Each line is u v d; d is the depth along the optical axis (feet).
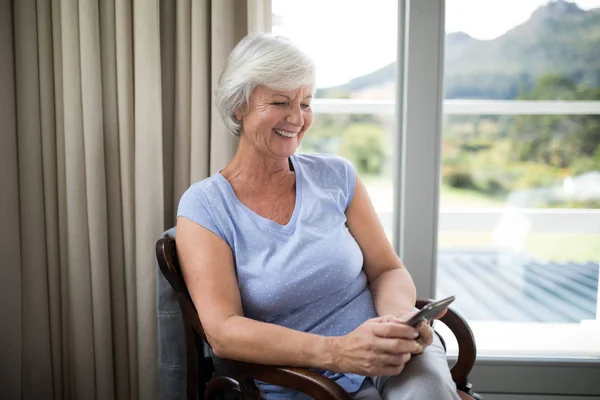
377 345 3.00
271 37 3.79
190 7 4.73
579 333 6.50
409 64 5.21
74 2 4.62
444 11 5.12
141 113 4.71
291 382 2.97
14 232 5.19
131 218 4.93
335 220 4.01
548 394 5.66
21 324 5.29
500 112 6.52
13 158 5.08
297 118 3.77
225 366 3.88
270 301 3.64
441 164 5.39
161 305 4.04
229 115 3.90
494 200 7.20
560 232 7.27
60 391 5.24
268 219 3.85
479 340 6.28
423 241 5.50
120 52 4.68
